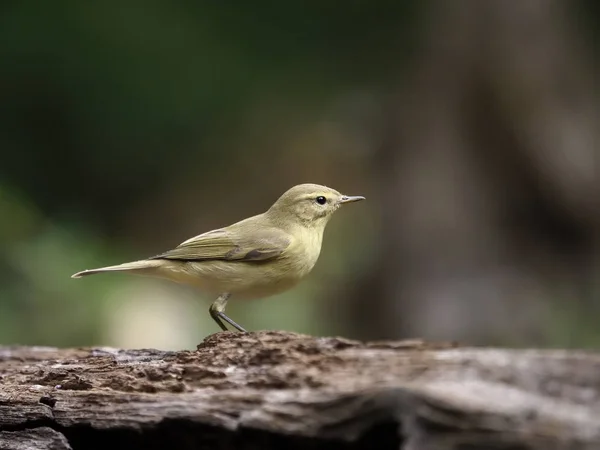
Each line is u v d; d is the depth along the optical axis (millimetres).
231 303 17406
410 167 17281
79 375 5781
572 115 17234
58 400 5574
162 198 21516
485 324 15602
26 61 19562
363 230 18312
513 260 16500
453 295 15953
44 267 15328
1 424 5637
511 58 17141
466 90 17312
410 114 17875
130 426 5270
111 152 20750
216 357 5297
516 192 16953
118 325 15664
